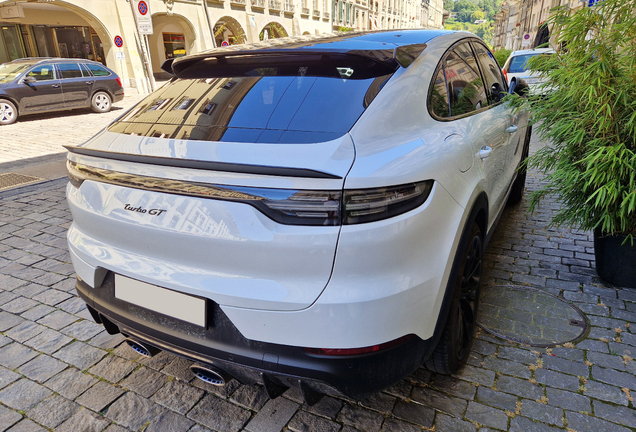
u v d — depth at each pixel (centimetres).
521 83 319
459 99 234
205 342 162
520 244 368
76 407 206
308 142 157
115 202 172
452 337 198
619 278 292
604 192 241
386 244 146
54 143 876
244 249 148
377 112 171
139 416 200
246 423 194
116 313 184
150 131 189
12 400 211
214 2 2691
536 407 197
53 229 429
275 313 148
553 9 257
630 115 241
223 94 198
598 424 187
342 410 199
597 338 243
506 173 315
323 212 141
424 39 232
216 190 148
